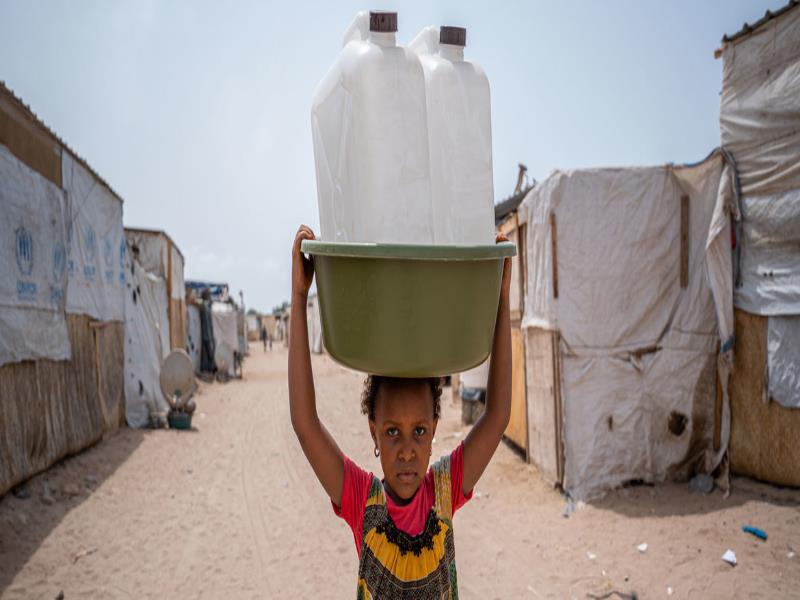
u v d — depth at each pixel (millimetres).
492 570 4133
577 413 5664
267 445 8414
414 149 1271
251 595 3891
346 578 4145
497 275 1231
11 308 5293
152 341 10992
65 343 6582
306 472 6930
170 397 9742
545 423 6086
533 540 4602
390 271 1104
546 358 6008
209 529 5039
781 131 5039
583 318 5680
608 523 4801
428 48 1526
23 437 5441
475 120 1456
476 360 1202
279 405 12562
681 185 5602
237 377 19188
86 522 4973
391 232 1244
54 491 5598
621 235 5648
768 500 4918
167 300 13711
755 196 5277
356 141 1263
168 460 7316
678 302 5621
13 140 5516
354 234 1271
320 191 1443
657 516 4844
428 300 1112
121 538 4727
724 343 5328
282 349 43406
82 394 7141
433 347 1133
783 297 5008
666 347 5598
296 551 4602
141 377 10016
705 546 4238
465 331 1157
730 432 5406
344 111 1300
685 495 5242
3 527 4531
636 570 3986
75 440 6707
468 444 1620
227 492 6117
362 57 1267
